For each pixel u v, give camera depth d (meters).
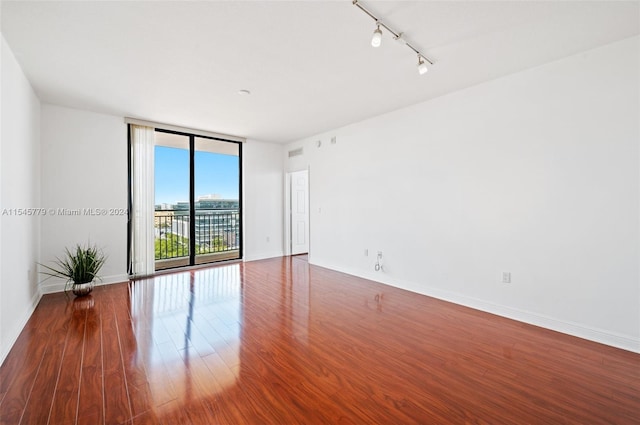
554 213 2.64
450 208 3.39
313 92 3.31
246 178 5.69
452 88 3.22
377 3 1.85
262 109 3.88
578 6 1.89
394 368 2.04
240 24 2.06
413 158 3.77
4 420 1.53
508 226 2.93
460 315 3.00
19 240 2.64
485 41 2.30
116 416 1.56
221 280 4.30
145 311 3.08
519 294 2.87
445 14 1.96
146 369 2.01
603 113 2.37
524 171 2.81
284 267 5.17
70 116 3.81
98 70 2.75
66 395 1.73
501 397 1.74
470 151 3.20
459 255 3.32
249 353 2.23
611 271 2.36
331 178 5.03
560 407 1.65
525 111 2.79
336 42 2.30
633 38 2.24
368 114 4.13
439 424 1.52
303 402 1.69
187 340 2.44
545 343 2.40
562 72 2.57
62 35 2.18
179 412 1.60
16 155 2.57
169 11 1.91
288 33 2.17
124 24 2.05
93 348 2.29
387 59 2.57
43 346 2.31
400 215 3.95
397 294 3.68
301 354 2.22
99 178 4.04
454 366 2.06
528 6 1.88
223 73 2.82
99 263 3.83
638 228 2.24
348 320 2.87
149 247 4.50
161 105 3.72
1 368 2.01
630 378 1.92
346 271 4.77
